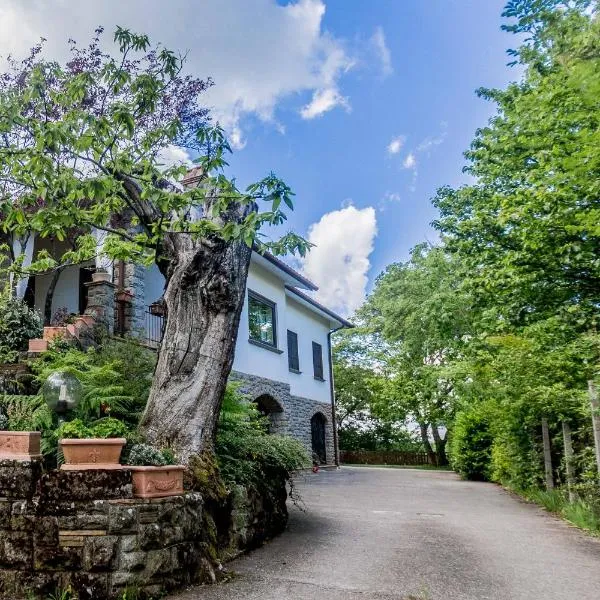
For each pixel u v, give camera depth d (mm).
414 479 14461
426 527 6809
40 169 4762
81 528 3750
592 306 6641
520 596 4031
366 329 26422
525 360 8562
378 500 9562
